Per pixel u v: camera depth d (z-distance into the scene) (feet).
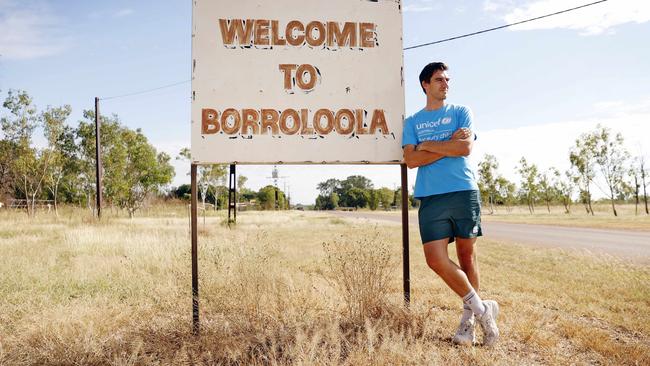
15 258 26.94
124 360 9.71
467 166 11.59
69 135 96.12
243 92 13.43
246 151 13.34
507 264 25.66
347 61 13.96
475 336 11.62
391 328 11.53
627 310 14.53
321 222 94.12
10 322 13.66
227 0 13.51
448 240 11.68
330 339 10.58
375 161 13.88
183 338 11.51
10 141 90.84
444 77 12.09
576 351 10.53
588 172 116.37
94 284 19.44
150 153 104.83
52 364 9.96
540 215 130.93
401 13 14.30
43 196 135.23
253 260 14.85
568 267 24.34
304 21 13.84
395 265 13.76
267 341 11.14
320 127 13.73
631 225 67.51
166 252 27.68
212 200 202.18
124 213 105.60
